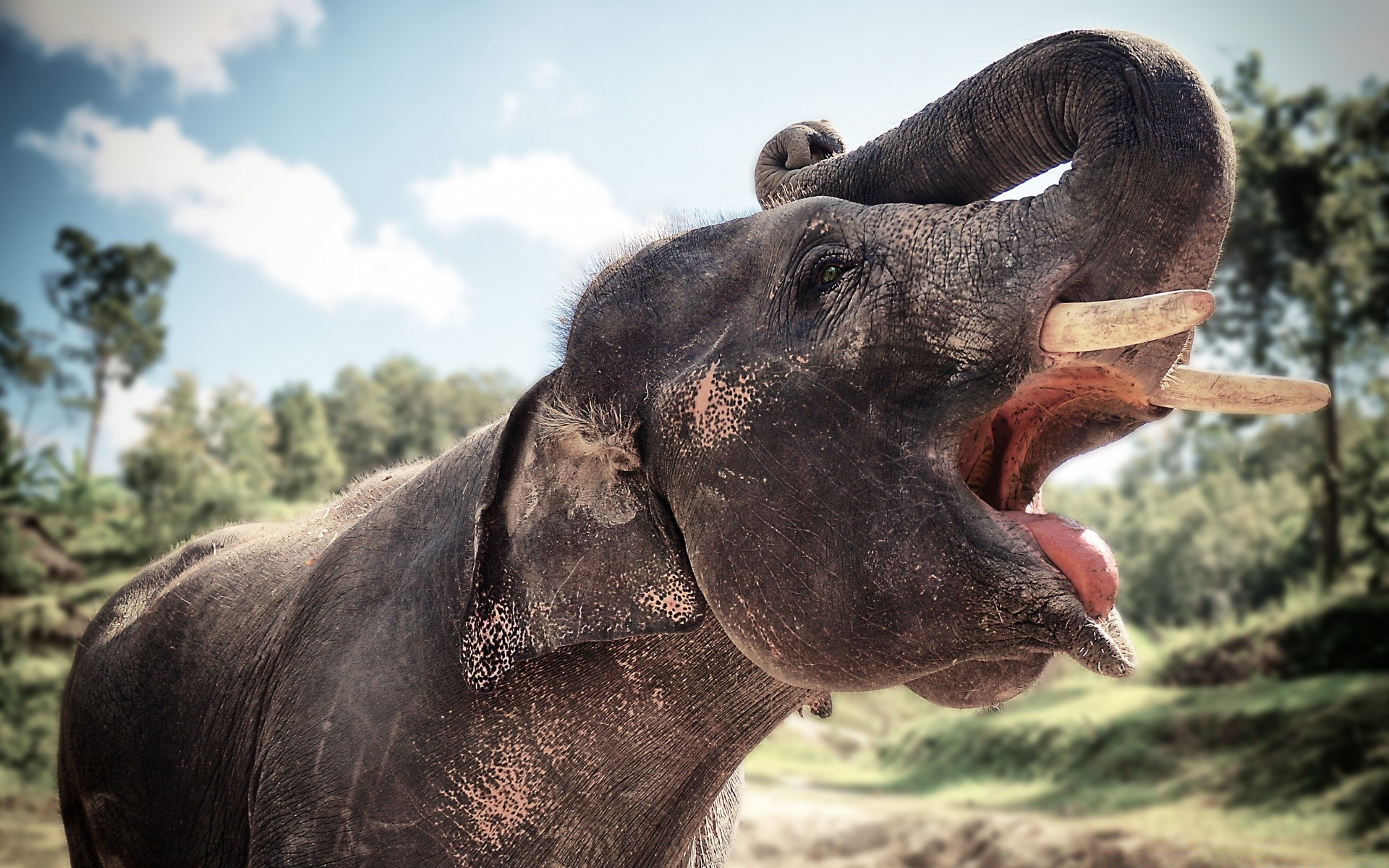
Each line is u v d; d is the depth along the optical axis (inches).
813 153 98.0
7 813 581.3
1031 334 72.9
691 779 93.3
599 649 88.0
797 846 522.6
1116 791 741.3
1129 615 1503.4
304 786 90.1
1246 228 1182.9
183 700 110.7
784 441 79.4
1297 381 76.9
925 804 772.6
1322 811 595.2
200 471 1971.0
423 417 4618.6
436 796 86.9
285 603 106.5
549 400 89.7
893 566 75.7
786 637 79.6
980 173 82.2
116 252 3316.9
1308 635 949.2
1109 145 72.7
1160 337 68.5
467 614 86.0
